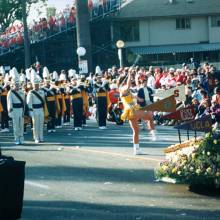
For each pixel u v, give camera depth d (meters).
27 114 29.89
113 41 65.75
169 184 15.19
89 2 63.91
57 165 18.88
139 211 12.79
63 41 60.72
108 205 13.43
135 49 66.81
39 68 48.78
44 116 26.36
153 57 67.06
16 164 10.88
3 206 10.73
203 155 13.93
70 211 13.05
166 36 68.06
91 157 20.25
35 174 17.47
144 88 27.73
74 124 31.03
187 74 36.22
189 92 29.34
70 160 19.78
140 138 25.11
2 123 31.38
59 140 26.09
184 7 68.44
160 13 67.62
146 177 16.20
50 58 61.44
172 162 14.53
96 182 15.92
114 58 65.62
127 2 69.50
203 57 67.12
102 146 23.08
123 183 15.62
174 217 12.17
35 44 60.31
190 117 16.28
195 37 68.38
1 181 10.70
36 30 59.81
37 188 15.49
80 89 31.16
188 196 13.92
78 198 14.22
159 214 12.47
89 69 49.28
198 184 14.06
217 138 13.98
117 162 18.91
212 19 68.06
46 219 12.43
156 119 31.27
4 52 59.03
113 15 65.69
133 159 19.30
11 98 25.41
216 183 13.70
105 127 31.27
